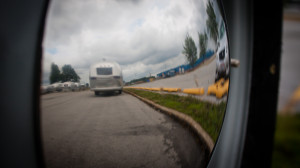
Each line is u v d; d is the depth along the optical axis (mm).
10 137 694
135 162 1145
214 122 1730
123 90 1220
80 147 956
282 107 6254
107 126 1097
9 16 704
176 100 1396
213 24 1721
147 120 1242
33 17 746
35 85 742
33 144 750
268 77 2287
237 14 2270
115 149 1092
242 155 2166
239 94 2271
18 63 706
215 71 1701
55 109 838
